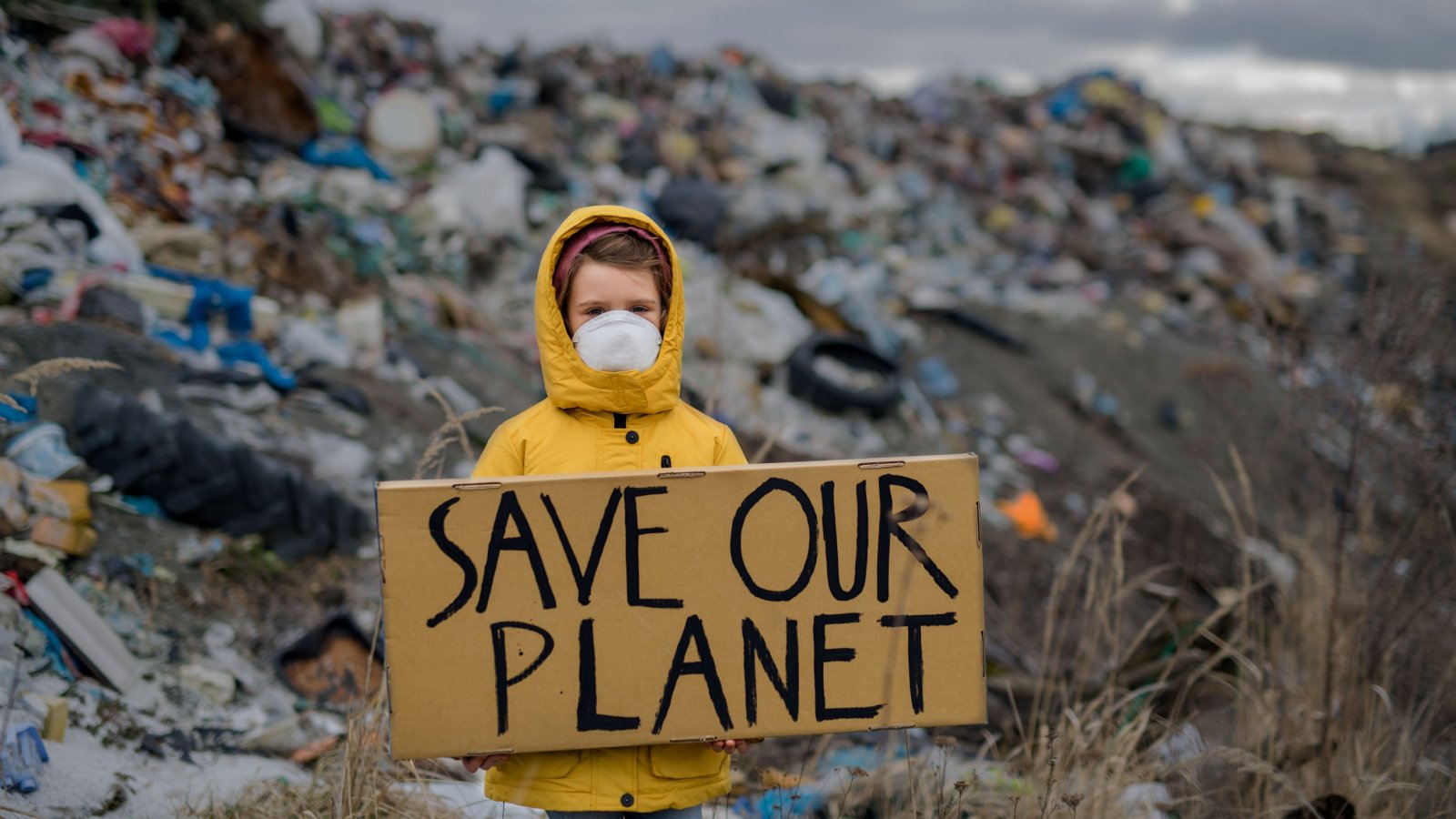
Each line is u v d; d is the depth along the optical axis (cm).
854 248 1055
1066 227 1470
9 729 240
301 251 661
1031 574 567
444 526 180
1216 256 1448
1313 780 278
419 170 873
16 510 318
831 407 752
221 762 284
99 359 426
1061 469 780
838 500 188
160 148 664
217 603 347
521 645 182
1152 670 329
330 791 250
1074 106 1820
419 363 592
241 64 777
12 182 500
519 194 866
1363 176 2075
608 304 196
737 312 788
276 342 543
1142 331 1133
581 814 194
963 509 190
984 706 191
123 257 532
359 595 381
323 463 444
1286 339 355
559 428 200
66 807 238
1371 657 298
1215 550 616
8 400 232
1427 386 306
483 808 266
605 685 184
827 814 287
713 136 1186
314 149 786
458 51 1260
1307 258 1622
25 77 616
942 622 191
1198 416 953
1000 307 1087
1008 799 266
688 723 186
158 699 299
